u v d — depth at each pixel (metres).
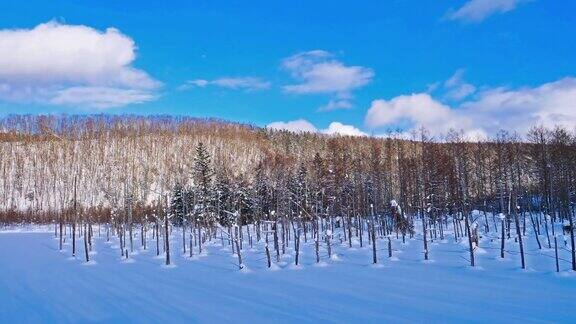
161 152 170.88
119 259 64.50
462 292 34.62
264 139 188.38
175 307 32.25
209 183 83.38
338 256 56.78
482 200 81.62
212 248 72.69
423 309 29.59
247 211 88.25
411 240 66.19
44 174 154.25
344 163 75.38
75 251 74.25
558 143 71.88
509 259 48.22
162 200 107.62
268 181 81.31
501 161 77.38
